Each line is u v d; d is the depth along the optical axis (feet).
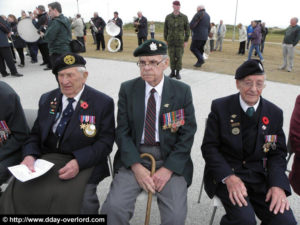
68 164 5.89
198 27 24.43
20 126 6.61
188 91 6.59
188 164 6.66
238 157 5.99
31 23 24.16
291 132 5.90
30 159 6.05
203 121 13.56
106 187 8.67
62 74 5.95
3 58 23.25
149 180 5.87
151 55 5.98
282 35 130.62
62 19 17.60
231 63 30.50
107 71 25.12
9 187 5.68
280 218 5.15
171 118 6.39
